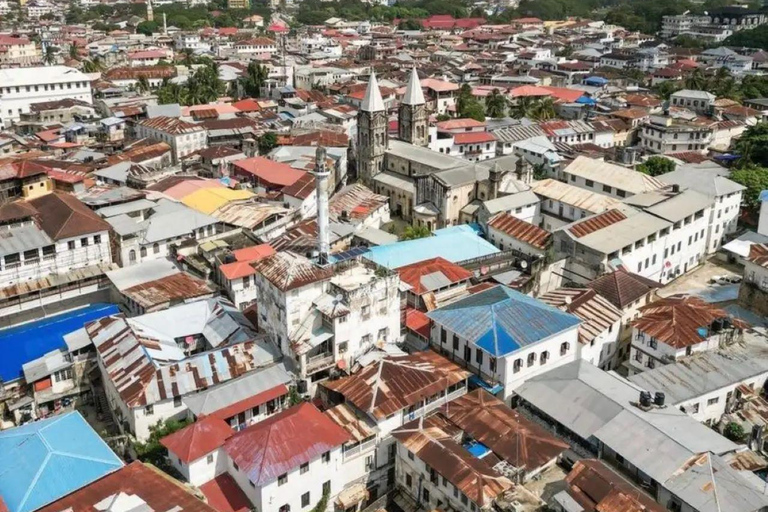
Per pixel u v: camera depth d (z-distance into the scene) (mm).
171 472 74750
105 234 113375
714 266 135875
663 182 147000
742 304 109750
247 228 128125
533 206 140750
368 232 130500
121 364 85500
